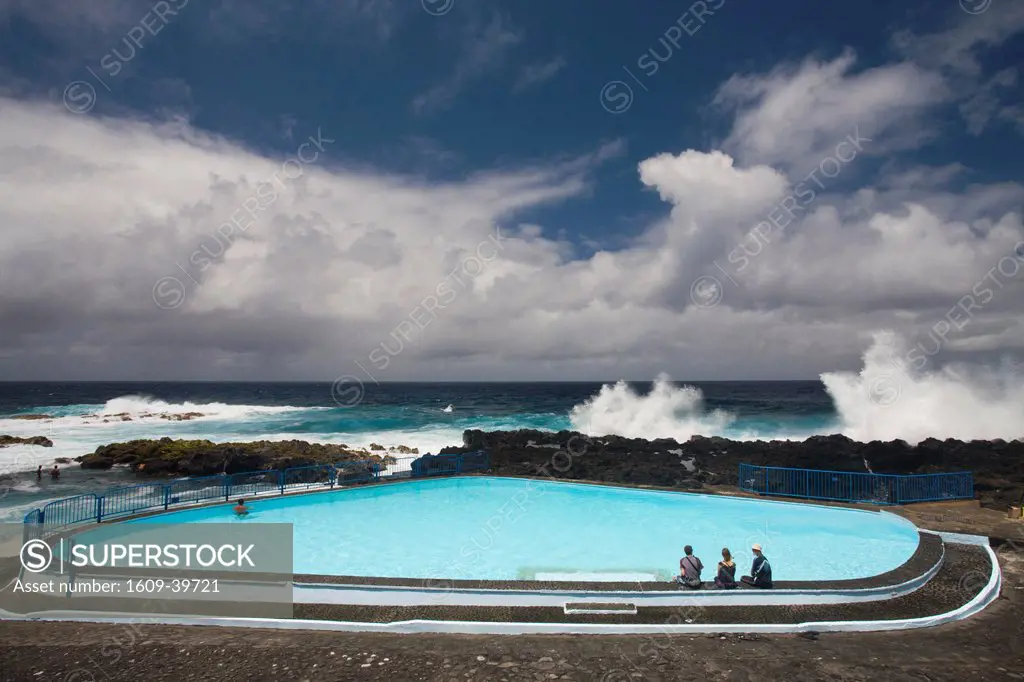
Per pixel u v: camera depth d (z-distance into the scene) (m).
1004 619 9.74
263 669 7.53
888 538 15.66
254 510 18.70
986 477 21.55
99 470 32.25
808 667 7.74
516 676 7.40
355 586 10.19
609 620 9.38
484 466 25.70
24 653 8.01
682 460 30.41
